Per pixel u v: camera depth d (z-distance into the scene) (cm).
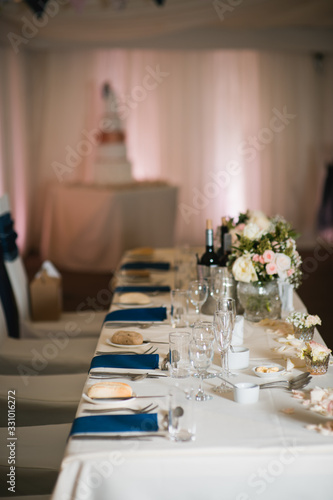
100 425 165
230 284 272
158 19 704
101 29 727
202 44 815
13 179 812
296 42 828
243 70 932
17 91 823
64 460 152
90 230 739
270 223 275
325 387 190
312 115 948
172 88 924
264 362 213
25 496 191
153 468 154
